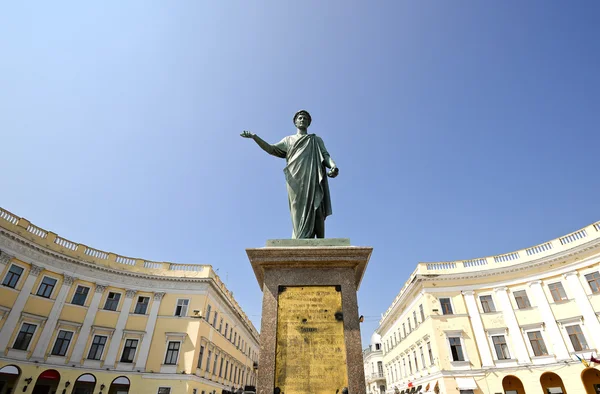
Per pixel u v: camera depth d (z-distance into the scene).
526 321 24.06
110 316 25.45
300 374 4.34
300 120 7.15
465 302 26.34
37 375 21.62
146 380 23.92
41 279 23.44
